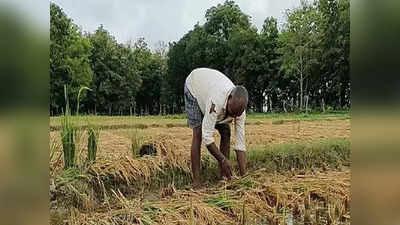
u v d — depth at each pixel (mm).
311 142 7281
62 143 4598
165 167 5316
